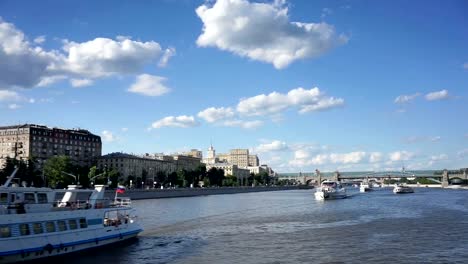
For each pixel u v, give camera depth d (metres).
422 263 52.81
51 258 52.62
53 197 57.16
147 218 101.75
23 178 172.50
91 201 62.22
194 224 89.50
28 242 49.69
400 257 56.09
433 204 155.50
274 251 59.97
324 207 144.00
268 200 196.62
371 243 66.31
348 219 101.62
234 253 58.53
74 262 52.97
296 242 67.00
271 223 92.75
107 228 61.22
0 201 51.91
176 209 131.75
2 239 47.22
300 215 112.00
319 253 58.59
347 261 53.88
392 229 82.25
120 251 59.38
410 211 123.69
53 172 182.88
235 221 96.06
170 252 59.09
